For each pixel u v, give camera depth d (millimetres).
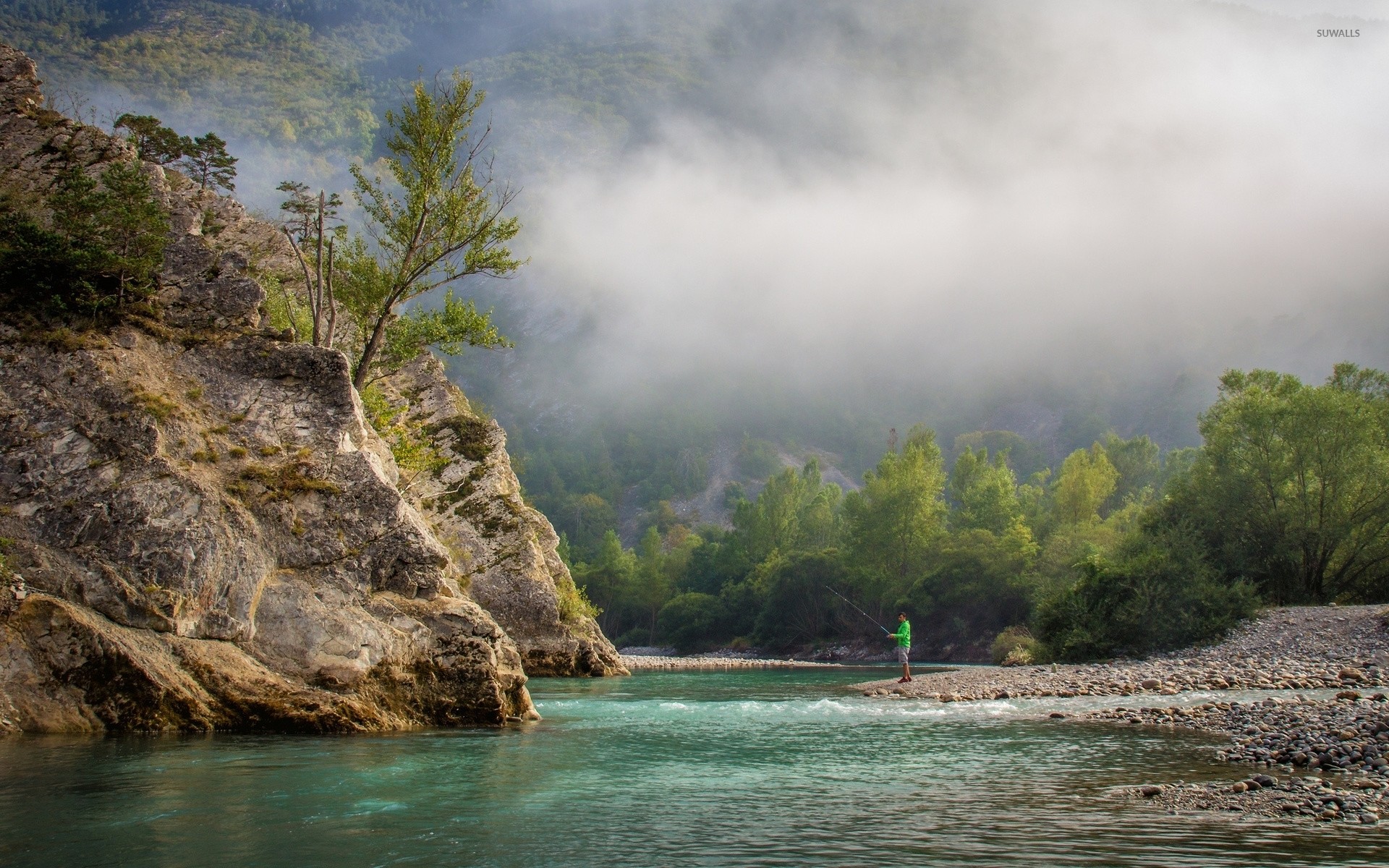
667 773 14469
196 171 62969
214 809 11203
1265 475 53500
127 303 22750
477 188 32938
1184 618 41688
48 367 20484
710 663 70938
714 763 15492
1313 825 10281
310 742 16797
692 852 9344
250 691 18047
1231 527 53344
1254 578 51688
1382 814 10695
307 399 22609
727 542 141125
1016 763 15297
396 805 11633
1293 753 14727
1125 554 53656
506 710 21359
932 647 91062
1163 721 20906
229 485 20312
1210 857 8859
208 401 21734
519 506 47094
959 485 126688
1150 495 112688
